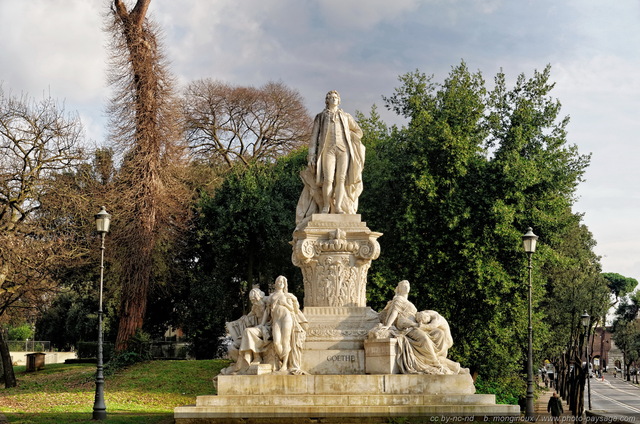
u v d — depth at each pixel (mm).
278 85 55844
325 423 16797
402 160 33781
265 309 18922
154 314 44500
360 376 17891
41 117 34188
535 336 31875
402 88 37125
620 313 99375
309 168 20891
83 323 54281
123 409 24891
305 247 20047
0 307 34906
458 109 32781
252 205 39938
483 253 30609
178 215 39844
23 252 31844
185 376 31891
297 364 18500
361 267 20156
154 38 38938
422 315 18844
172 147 39250
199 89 54062
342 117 20844
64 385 32031
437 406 16953
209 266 43719
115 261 37562
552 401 28266
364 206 33656
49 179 34062
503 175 30875
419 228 31203
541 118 33969
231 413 16938
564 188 33906
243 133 55125
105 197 36625
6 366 34125
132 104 38188
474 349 30906
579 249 44844
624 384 76812
